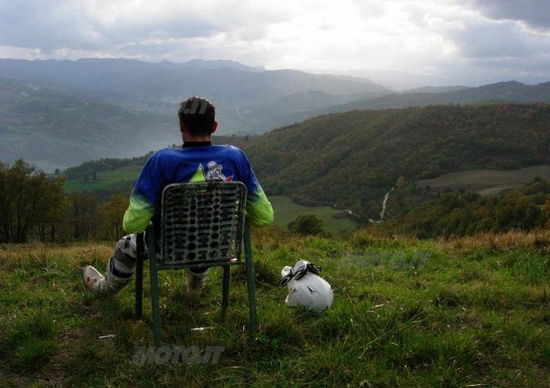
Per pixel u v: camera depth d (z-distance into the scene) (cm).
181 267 340
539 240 727
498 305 462
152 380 307
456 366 329
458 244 783
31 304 448
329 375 314
